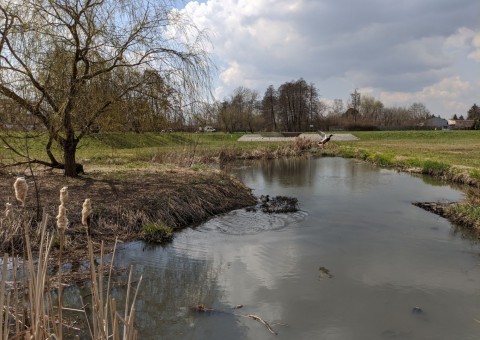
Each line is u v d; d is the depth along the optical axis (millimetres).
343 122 87125
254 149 34812
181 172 15781
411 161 25219
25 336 3053
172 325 5938
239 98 71312
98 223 9914
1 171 12688
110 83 12125
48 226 9125
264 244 9719
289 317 6242
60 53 11258
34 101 11297
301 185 18609
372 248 9461
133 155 21531
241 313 6344
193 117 13539
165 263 8406
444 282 7555
